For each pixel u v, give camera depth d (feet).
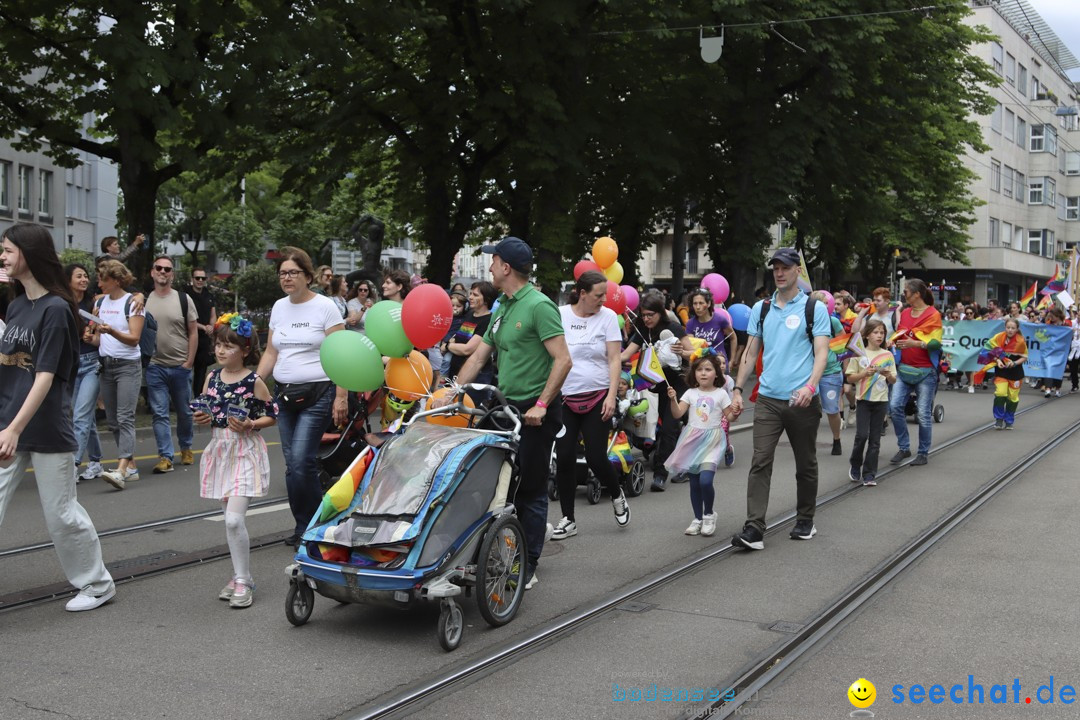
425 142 74.74
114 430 31.53
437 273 77.92
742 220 81.46
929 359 36.24
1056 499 29.73
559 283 73.41
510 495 18.69
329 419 22.21
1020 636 16.88
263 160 73.00
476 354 20.29
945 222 150.51
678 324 32.96
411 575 15.75
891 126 88.58
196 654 15.81
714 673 15.06
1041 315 79.77
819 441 43.47
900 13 76.74
